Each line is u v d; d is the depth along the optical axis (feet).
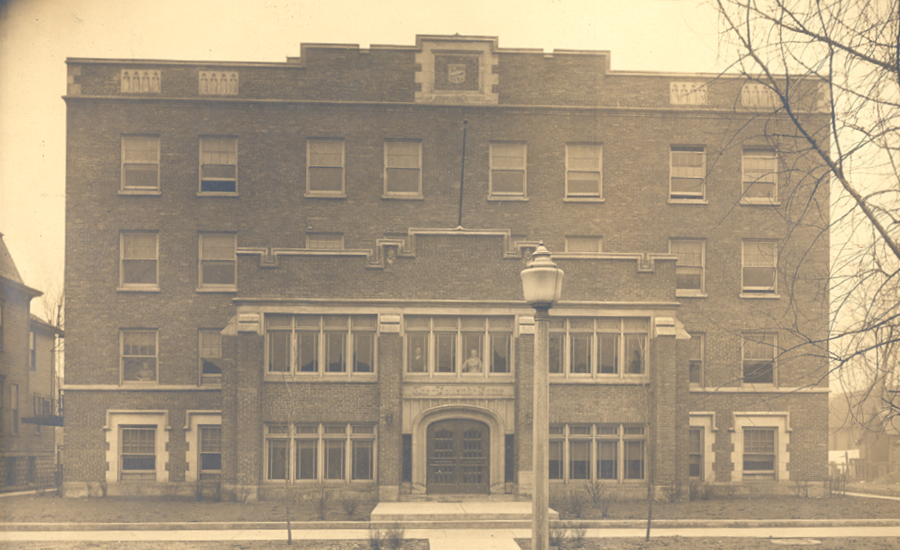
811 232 89.45
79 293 90.38
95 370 89.51
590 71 93.97
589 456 79.71
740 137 93.09
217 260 91.91
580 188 93.15
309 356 79.36
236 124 92.68
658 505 75.61
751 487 88.28
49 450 127.65
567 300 80.33
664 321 80.48
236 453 77.66
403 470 77.15
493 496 76.28
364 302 79.05
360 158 92.48
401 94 93.04
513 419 78.02
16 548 55.16
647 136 93.71
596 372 80.48
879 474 110.22
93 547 55.67
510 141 93.04
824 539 58.29
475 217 92.12
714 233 92.84
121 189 91.91
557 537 55.57
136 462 88.63
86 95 92.12
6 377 112.27
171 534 60.80
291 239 91.71
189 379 90.07
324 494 76.28
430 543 57.47
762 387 90.53
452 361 79.15
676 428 80.64
